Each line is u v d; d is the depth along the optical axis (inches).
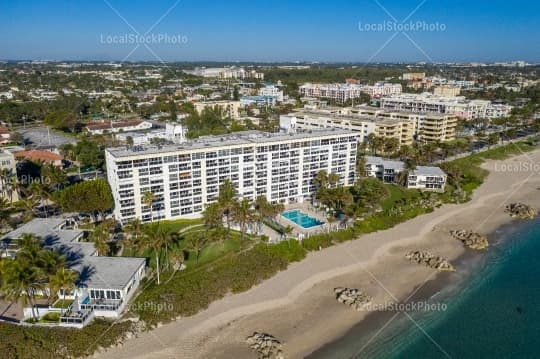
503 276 4407.0
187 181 5290.4
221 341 3262.8
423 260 4643.2
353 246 4943.4
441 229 5565.9
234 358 3080.7
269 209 5039.4
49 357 2972.4
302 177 6186.0
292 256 4569.4
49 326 3206.2
